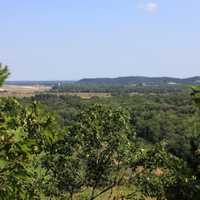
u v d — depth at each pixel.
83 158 20.98
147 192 19.92
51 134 8.19
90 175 21.28
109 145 21.20
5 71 8.12
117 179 21.53
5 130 7.14
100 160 21.27
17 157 7.11
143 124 63.84
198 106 7.58
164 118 71.69
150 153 20.22
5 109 9.65
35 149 7.43
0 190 7.04
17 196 7.27
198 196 8.77
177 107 103.19
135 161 20.83
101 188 23.34
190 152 9.23
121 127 21.34
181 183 9.01
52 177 18.98
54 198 19.78
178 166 9.21
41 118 8.28
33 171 7.99
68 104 102.75
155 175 20.14
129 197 20.75
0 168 7.05
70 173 20.28
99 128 20.95
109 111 21.34
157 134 58.31
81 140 20.55
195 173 8.97
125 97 143.00
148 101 123.19
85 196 21.69
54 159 18.92
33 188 9.63
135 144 21.92
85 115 21.11
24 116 8.37
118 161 21.38
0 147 6.98
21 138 7.12
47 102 114.44
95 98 132.38
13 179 7.11
